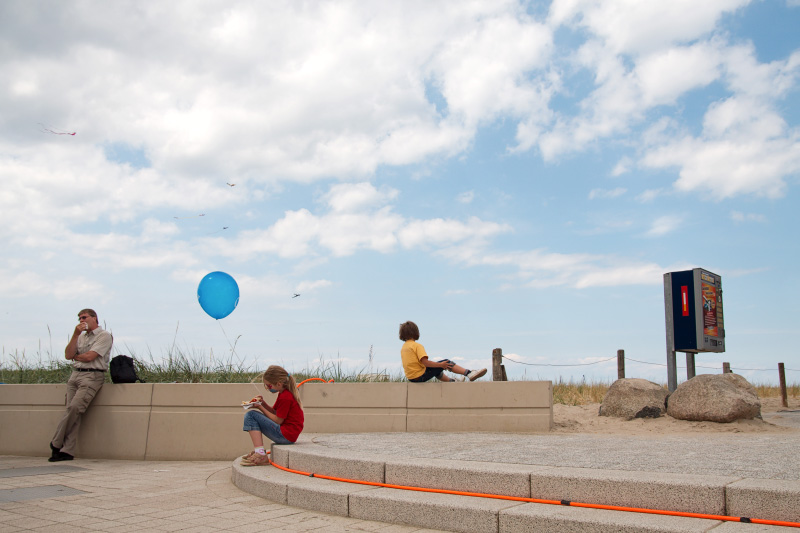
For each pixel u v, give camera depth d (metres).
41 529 4.70
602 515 4.07
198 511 5.28
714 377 8.57
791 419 10.46
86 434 9.67
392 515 4.76
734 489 3.91
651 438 7.19
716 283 10.99
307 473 6.03
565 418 8.93
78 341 9.62
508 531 4.22
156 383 9.73
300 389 9.30
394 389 8.98
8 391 10.15
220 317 10.30
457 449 6.23
